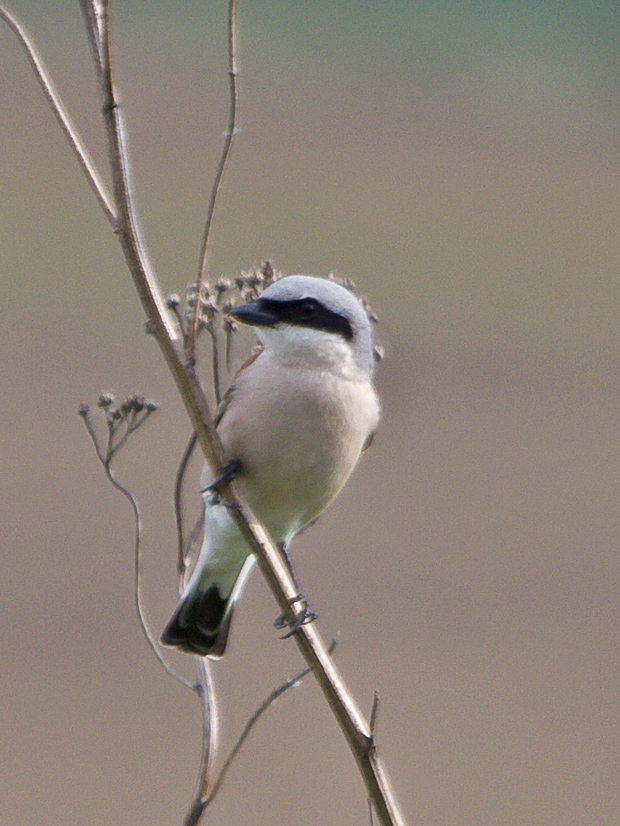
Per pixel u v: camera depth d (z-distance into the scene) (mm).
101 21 4324
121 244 4395
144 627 4352
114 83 4305
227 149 4352
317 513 5578
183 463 4516
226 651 5512
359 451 5488
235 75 4301
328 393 5250
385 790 3971
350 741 4051
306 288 5340
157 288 4434
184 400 4477
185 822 4145
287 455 5238
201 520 4645
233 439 5262
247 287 5395
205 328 4613
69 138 4375
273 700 4160
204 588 5523
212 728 4234
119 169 4328
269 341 5348
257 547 4473
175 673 4309
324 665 4188
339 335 5348
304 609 4352
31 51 4352
